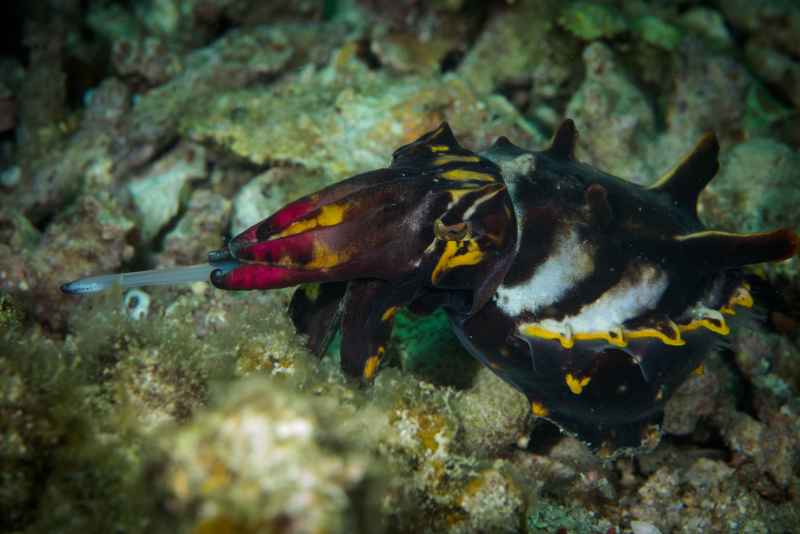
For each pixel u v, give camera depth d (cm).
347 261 22
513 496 22
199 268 23
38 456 21
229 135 29
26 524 21
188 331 23
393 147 28
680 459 26
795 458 26
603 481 25
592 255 23
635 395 23
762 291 25
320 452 19
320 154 28
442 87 29
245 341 23
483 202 22
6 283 26
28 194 29
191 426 19
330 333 23
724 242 23
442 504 22
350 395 22
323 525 19
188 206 29
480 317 23
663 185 24
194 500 19
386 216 22
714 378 26
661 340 23
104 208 27
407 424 22
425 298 23
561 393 23
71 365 22
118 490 21
